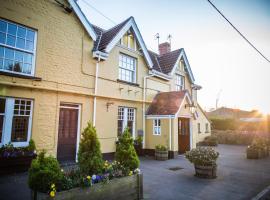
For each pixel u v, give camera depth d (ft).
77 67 32.04
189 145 45.80
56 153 28.45
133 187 17.78
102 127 34.94
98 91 34.71
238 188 21.80
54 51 29.32
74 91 30.96
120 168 18.37
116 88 38.22
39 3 28.04
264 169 31.55
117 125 37.88
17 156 23.52
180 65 58.65
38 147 26.68
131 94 41.42
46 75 28.17
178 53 56.24
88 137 17.03
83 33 33.35
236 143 73.97
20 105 25.84
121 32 38.34
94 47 35.91
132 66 43.14
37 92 27.04
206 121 78.59
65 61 30.55
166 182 23.49
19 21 25.91
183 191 20.52
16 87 25.13
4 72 24.18
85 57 33.35
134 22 41.50
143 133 42.96
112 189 16.02
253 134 71.82
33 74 26.99
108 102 36.42
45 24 28.55
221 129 94.99
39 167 13.56
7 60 25.26
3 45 24.81
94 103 33.88
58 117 29.07
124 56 41.42
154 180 24.23
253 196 19.49
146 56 44.45
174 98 43.55
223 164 35.55
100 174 16.12
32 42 27.50
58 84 29.40
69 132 30.96
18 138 25.49
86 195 14.20
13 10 25.46
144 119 43.83
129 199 17.31
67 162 29.86
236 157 43.78
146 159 37.81
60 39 30.17
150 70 46.14
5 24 25.22
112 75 37.65
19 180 21.40
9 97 24.89
